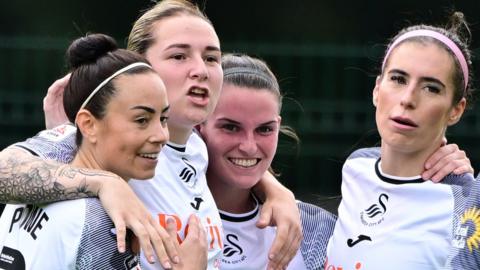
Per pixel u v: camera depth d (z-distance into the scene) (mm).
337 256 14984
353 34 40281
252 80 15039
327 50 37062
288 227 15102
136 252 12086
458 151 14695
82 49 12336
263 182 15953
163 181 13727
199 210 13969
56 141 13352
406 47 14281
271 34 40688
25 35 40375
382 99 14383
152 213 13469
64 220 11766
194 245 12938
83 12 37438
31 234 12047
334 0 40438
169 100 13688
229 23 40688
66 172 12086
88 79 12203
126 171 12250
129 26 40219
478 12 38188
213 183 15477
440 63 14086
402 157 14578
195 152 14406
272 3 40594
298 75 36938
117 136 12102
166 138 12273
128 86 12078
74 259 11641
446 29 14953
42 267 11766
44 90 37406
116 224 11641
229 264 15477
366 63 37031
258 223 15133
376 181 14836
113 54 12281
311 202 35469
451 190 14242
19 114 36406
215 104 13992
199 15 14102
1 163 12336
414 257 14070
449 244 13961
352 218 14977
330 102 36125
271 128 15219
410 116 14070
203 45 13734
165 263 11727
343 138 35844
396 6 39938
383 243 14406
